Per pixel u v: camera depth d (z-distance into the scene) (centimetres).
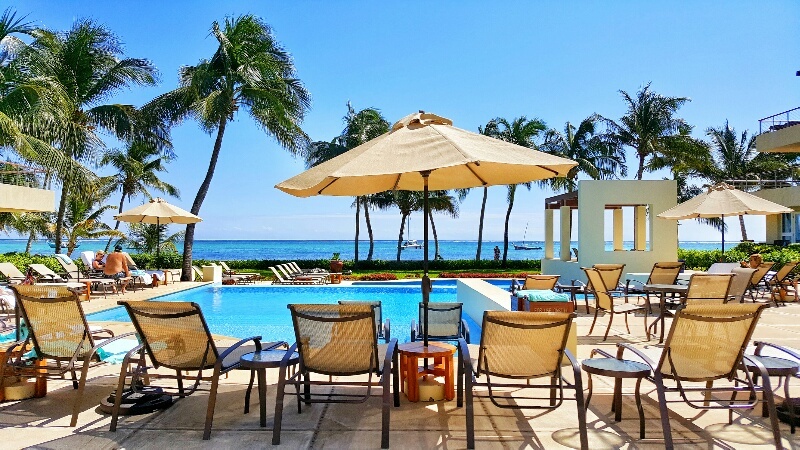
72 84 1880
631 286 1288
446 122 482
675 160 2955
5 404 457
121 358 616
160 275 1825
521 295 775
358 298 1664
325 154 2895
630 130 3019
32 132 1633
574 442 374
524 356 398
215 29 1953
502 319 392
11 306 879
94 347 426
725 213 999
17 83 1450
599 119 2955
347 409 446
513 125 2888
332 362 412
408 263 2695
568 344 627
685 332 372
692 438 379
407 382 471
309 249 9450
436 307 589
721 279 715
